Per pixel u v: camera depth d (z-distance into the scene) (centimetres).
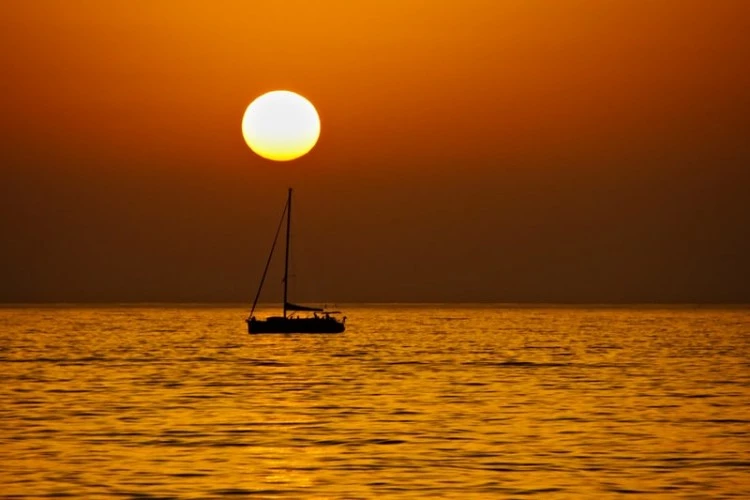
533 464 14138
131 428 17575
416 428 17600
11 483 12781
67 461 14288
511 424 18075
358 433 17012
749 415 19412
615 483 12875
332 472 13612
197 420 18675
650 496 12169
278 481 13012
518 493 12338
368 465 14100
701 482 12912
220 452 15112
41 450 15200
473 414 19538
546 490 12494
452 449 15362
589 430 17312
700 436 16600
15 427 17650
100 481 12925
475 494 12288
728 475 13350
